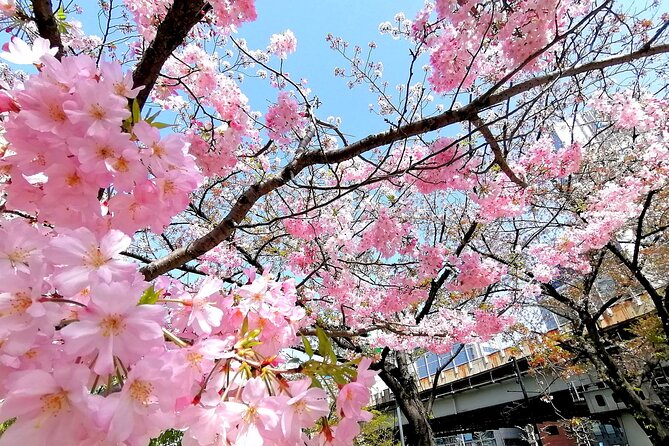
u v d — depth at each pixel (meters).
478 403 14.76
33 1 2.01
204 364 0.86
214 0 2.17
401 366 7.20
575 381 11.75
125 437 0.64
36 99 0.84
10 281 0.69
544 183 6.33
